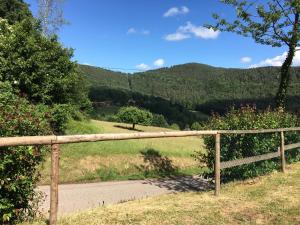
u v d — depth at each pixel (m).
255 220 6.89
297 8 14.81
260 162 11.17
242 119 10.98
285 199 8.34
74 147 14.98
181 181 13.39
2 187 5.70
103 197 10.49
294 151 13.85
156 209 7.31
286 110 15.31
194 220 6.75
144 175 14.38
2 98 6.45
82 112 28.14
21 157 5.79
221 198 8.39
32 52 16.78
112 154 15.39
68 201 9.84
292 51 15.88
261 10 15.34
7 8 35.94
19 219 6.08
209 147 10.72
